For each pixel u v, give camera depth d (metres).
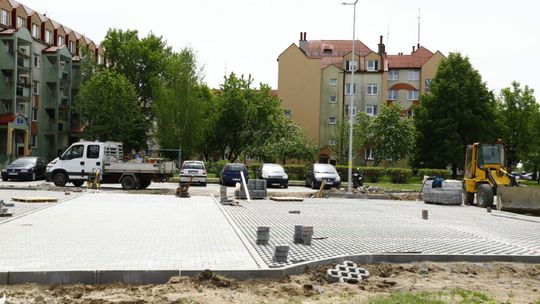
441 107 61.09
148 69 69.38
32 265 8.57
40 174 41.12
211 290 7.73
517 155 65.69
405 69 71.50
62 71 63.28
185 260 9.30
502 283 9.00
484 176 26.27
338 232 14.04
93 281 8.09
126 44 68.19
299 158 56.53
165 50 71.44
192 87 59.88
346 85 69.94
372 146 60.22
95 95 57.41
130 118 59.12
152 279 8.24
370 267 9.81
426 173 50.16
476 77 61.19
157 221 15.39
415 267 10.02
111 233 12.61
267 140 60.34
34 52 59.19
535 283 9.10
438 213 21.33
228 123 67.88
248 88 68.69
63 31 67.56
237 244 11.28
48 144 62.25
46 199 20.95
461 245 12.20
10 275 7.90
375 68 70.06
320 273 8.98
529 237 14.29
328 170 38.41
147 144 68.94
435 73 67.88
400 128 57.97
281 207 21.89
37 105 59.97
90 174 30.34
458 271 9.89
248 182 26.94
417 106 63.91
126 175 30.55
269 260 9.50
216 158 72.50
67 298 7.21
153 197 25.25
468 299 7.41
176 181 42.38
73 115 65.94
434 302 7.11
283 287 7.96
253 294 7.60
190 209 19.52
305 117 69.69
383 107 59.81
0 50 53.16
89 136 58.22
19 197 22.28
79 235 12.16
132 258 9.39
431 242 12.52
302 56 70.06
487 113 60.75
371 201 27.61
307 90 69.81
